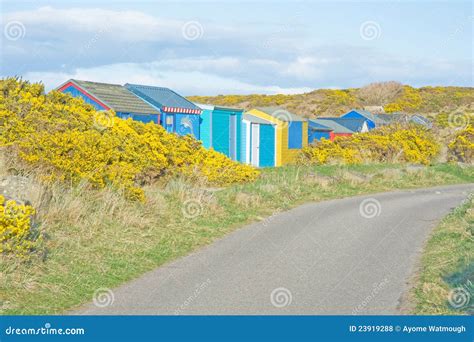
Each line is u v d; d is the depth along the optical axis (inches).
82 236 419.5
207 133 1115.3
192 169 756.0
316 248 452.1
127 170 556.1
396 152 1208.2
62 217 436.1
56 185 480.1
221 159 822.5
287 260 411.5
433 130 1466.5
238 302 314.8
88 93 919.7
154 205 543.5
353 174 936.3
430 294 323.9
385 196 783.7
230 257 421.4
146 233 467.8
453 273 363.3
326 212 631.2
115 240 431.8
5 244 337.4
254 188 735.1
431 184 956.6
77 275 350.9
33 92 617.9
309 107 2994.6
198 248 451.8
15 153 489.1
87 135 533.3
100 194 506.3
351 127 1908.2
